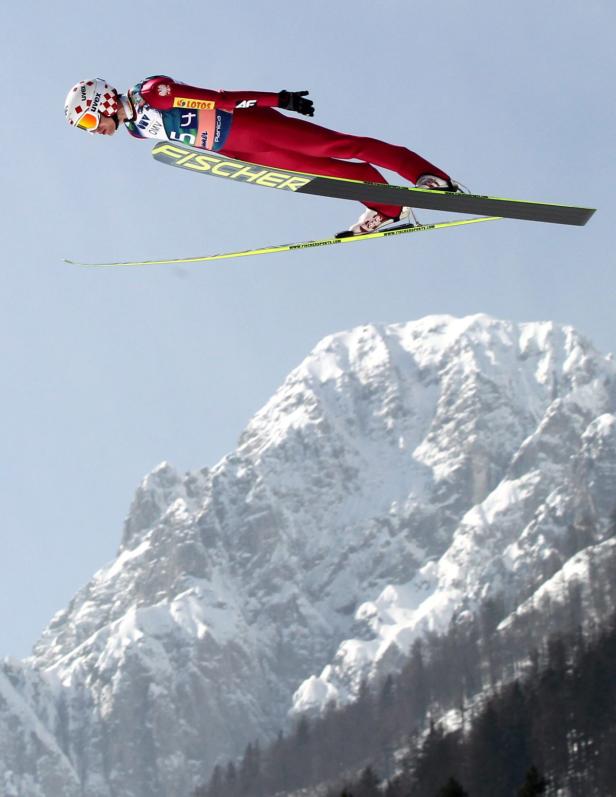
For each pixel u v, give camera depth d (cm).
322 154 1839
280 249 1847
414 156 1816
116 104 1856
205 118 1834
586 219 1741
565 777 16450
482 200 1753
